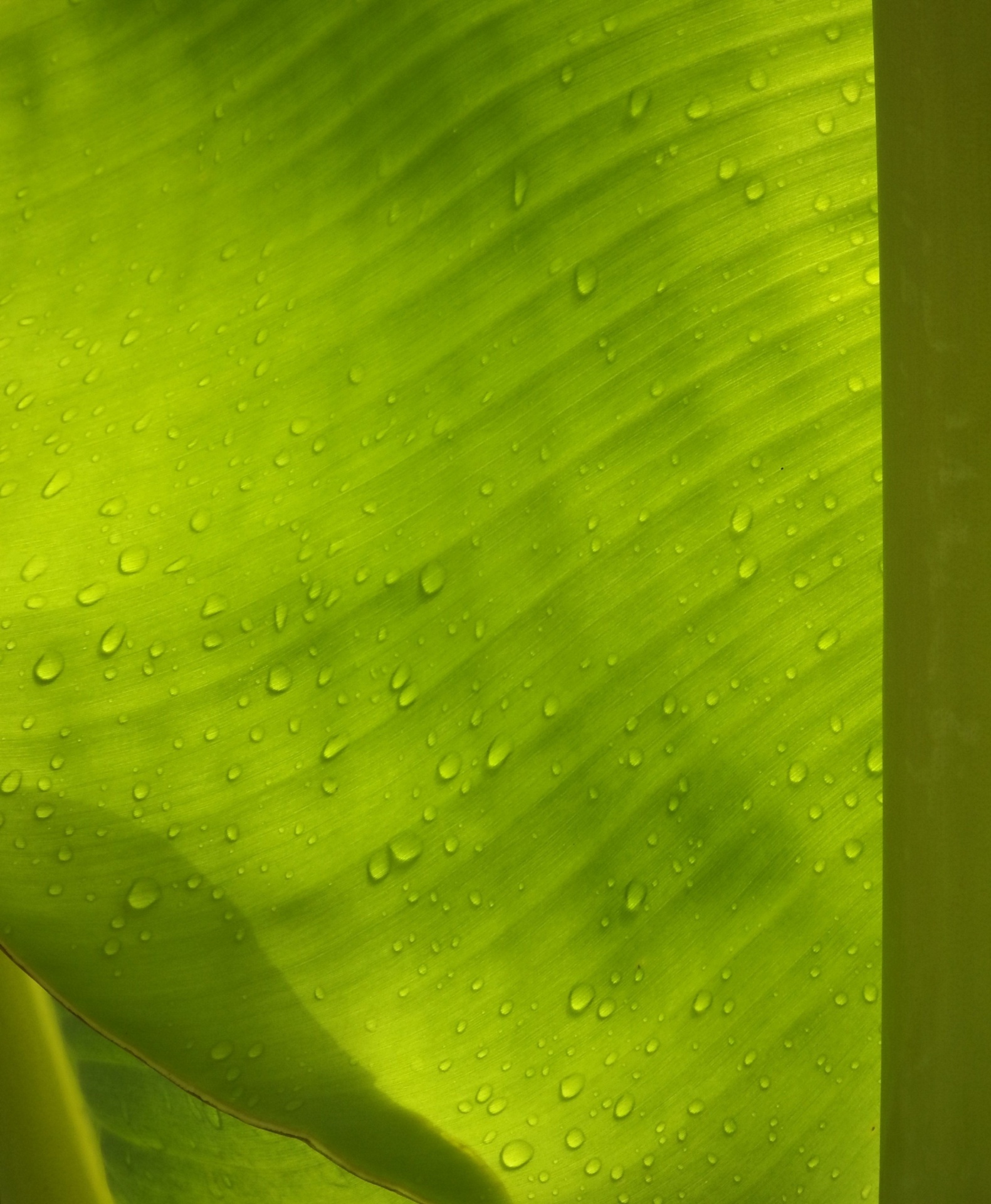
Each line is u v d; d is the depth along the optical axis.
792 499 0.66
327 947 0.65
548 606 0.66
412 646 0.65
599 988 0.66
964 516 0.56
